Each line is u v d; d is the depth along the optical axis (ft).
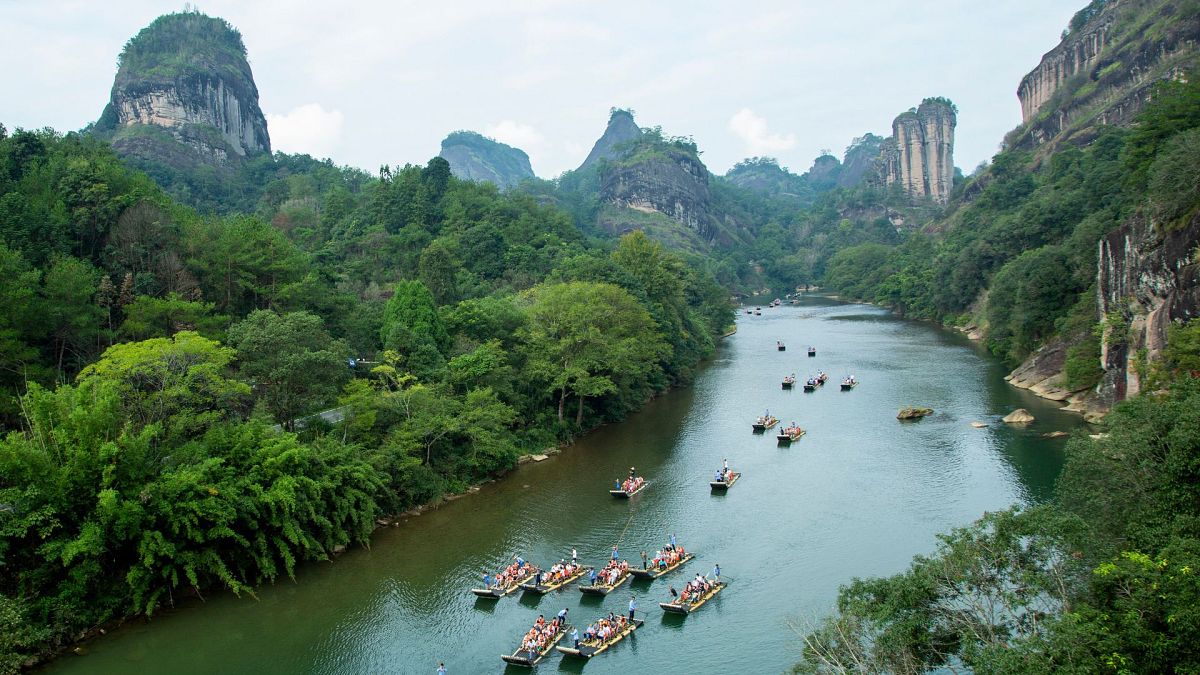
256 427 182.39
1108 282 287.89
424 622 162.40
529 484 242.99
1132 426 131.34
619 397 324.19
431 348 262.88
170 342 185.26
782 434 285.02
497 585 175.83
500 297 385.91
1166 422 124.26
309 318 218.38
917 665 100.58
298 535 174.70
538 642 150.20
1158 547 103.45
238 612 163.84
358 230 501.15
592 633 153.48
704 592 169.58
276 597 170.50
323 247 450.71
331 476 190.70
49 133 348.38
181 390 175.83
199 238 260.42
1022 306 372.58
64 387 167.32
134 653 148.25
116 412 163.63
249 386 197.26
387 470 215.10
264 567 171.22
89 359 210.59
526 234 548.31
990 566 101.60
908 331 586.04
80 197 249.34
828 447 275.39
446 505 224.94
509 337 305.12
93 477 151.74
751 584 174.91
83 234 247.09
